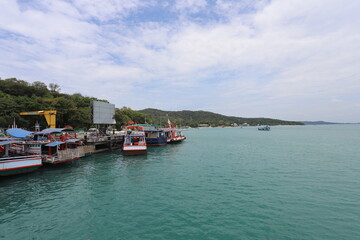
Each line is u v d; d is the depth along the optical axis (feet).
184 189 65.87
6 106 211.82
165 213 48.75
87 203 54.70
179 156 132.16
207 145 208.54
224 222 44.32
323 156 133.18
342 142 235.81
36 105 241.76
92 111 156.76
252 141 260.01
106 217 46.93
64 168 95.20
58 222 44.75
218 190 64.80
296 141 254.47
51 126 143.02
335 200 56.44
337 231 40.57
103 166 100.12
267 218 46.03
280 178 78.79
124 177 80.07
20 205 53.47
